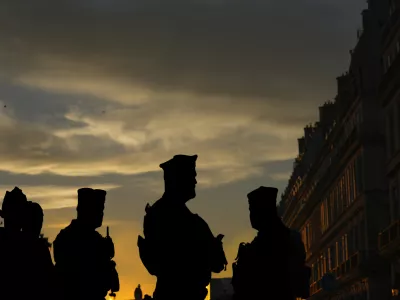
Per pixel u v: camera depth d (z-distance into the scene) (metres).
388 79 57.19
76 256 10.68
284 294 10.34
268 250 10.37
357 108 67.44
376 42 65.56
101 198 10.84
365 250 64.75
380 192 64.75
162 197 9.86
